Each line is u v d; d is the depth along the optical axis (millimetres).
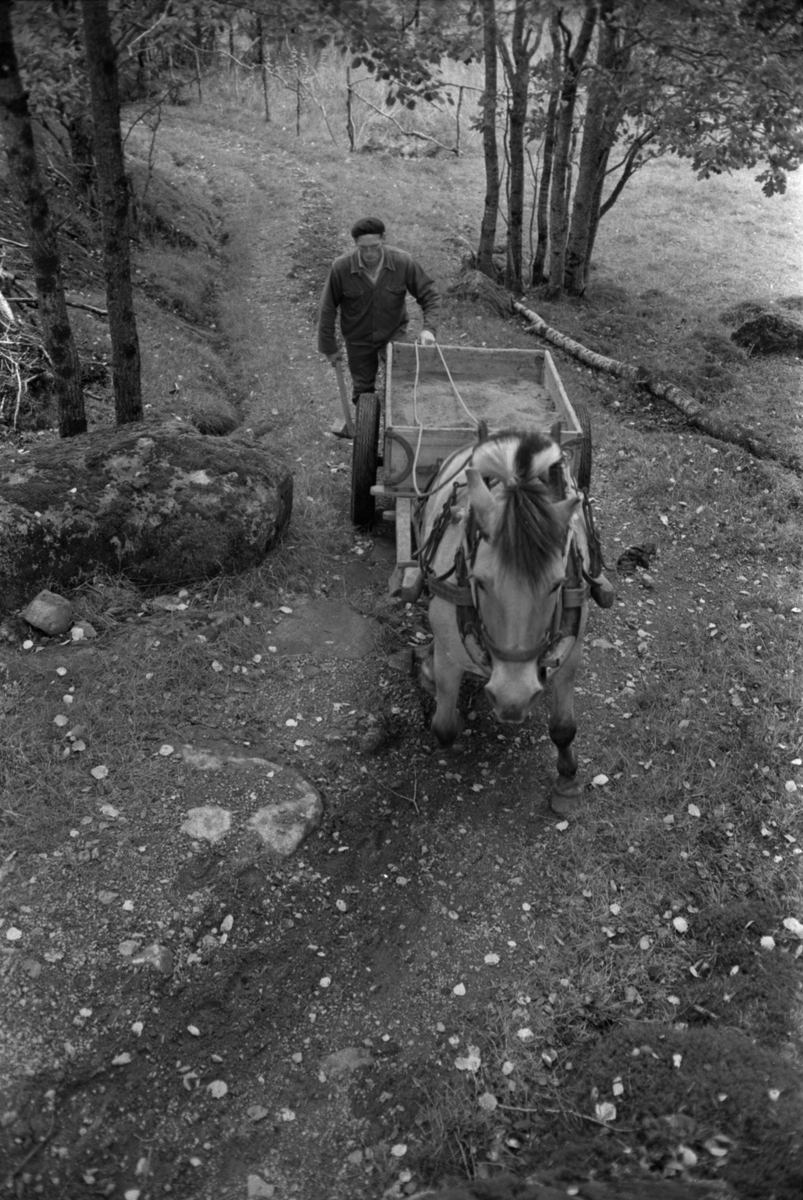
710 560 6781
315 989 3768
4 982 3502
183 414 7617
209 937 3807
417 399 5633
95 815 4191
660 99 10219
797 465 8172
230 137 19531
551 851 4363
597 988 3791
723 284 13805
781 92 8773
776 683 5473
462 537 3818
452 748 4859
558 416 5414
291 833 4211
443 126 20484
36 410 7363
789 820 4559
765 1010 3668
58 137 12227
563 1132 3297
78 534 5445
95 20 4875
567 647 3799
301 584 5926
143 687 4918
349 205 15805
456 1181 3164
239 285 12336
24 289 8672
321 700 5059
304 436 7949
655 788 4668
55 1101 3236
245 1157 3262
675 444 8281
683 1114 3211
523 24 11219
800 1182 2922
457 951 3930
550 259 12477
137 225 12367
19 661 4941
